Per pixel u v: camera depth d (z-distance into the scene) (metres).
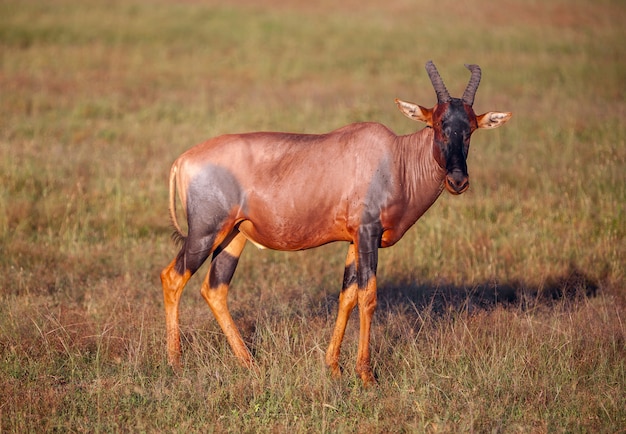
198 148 23.47
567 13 117.19
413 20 113.00
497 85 71.38
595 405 20.61
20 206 36.19
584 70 77.38
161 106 59.22
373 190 22.08
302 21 109.94
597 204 39.06
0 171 40.81
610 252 33.06
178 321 23.58
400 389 21.06
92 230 35.09
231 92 65.88
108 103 59.38
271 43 92.88
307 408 20.58
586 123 55.41
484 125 22.48
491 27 106.38
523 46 92.75
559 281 30.67
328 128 53.53
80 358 23.06
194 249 23.12
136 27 96.31
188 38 93.44
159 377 22.05
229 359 23.42
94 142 49.03
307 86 69.81
